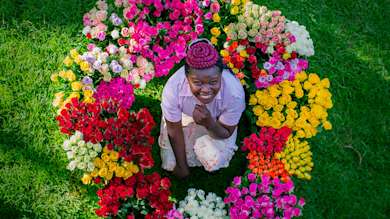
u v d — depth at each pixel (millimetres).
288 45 3281
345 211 3230
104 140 2992
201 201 2994
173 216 2867
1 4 3459
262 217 2945
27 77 3312
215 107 2744
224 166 3154
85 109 2996
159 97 3355
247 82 3318
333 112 3473
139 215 2967
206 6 3398
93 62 3156
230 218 2936
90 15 3301
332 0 3811
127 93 3141
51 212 3018
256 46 3303
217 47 3451
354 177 3326
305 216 3160
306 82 3260
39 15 3475
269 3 3686
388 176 3363
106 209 2824
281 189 2967
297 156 3070
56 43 3420
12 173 3072
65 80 3256
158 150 3236
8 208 2990
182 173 3064
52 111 3250
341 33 3719
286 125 3178
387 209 3275
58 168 3119
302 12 3719
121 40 3254
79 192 3082
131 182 2879
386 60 3695
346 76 3592
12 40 3391
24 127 3186
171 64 3279
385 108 3557
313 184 3254
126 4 3367
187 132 2984
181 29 3363
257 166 3039
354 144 3412
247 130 3316
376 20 3809
